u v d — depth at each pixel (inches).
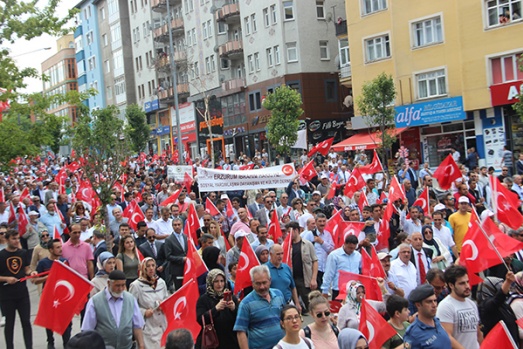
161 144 2974.9
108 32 3376.0
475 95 1430.9
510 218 509.4
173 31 2674.7
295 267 475.2
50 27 818.8
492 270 424.2
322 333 284.2
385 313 331.3
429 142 1552.7
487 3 1408.7
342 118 2074.3
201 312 327.0
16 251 427.2
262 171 730.8
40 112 887.7
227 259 473.1
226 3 2384.4
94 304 312.5
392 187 601.0
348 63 1809.8
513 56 1376.7
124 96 3235.7
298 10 2037.4
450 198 639.1
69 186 1059.9
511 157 1216.8
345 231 534.3
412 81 1581.0
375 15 1668.3
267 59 2133.4
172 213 613.6
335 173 1033.5
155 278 367.2
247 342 303.3
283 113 1647.4
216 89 2431.1
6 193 979.3
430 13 1528.1
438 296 327.9
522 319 301.3
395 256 428.5
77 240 472.1
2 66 835.4
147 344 353.4
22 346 471.5
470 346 280.8
